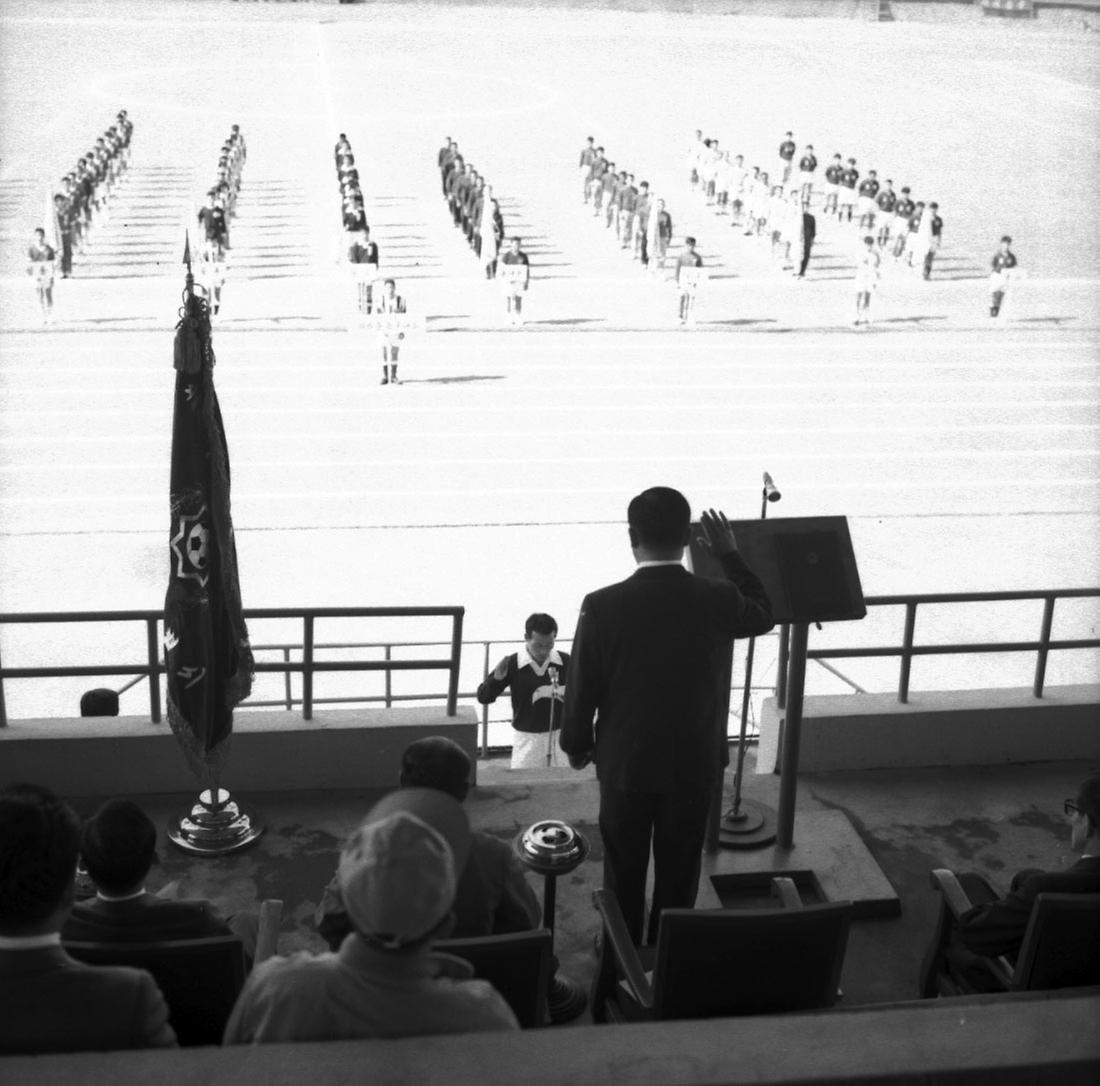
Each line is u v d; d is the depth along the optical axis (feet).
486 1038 6.23
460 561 59.41
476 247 113.91
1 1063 6.00
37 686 44.91
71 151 125.90
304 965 7.24
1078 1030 6.41
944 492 71.67
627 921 15.81
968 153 139.74
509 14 157.17
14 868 8.10
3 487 67.82
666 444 77.66
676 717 14.64
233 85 143.33
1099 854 13.41
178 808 21.03
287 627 50.47
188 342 18.54
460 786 11.89
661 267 111.96
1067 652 50.65
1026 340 101.40
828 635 50.85
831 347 97.86
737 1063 6.13
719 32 158.40
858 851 19.69
